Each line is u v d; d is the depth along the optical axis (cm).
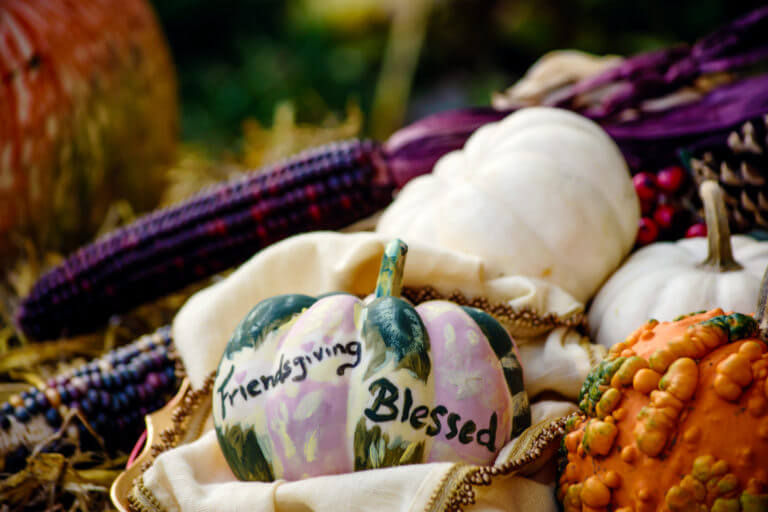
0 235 65
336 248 49
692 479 40
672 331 41
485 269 49
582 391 43
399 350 41
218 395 43
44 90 65
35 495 50
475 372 42
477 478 41
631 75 60
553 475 44
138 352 52
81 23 67
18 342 62
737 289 47
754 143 53
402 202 53
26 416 50
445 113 63
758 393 39
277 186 59
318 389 41
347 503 41
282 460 42
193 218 59
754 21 59
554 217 49
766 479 39
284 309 43
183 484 43
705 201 48
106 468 51
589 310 51
